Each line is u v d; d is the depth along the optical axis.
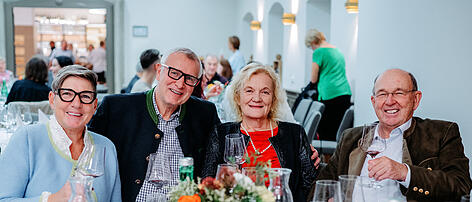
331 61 6.35
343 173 2.48
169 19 12.76
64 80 2.01
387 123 2.37
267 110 2.46
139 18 12.61
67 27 12.28
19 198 1.93
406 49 3.90
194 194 1.60
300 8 8.36
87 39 12.40
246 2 12.20
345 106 6.39
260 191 1.58
